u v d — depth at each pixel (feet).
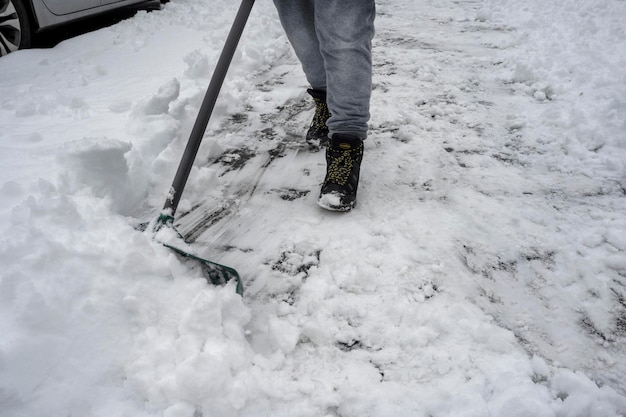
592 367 3.99
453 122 8.49
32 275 3.92
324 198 5.91
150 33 13.43
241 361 3.80
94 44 12.46
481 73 11.00
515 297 4.70
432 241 5.46
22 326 3.61
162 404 3.54
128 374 3.69
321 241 5.49
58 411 3.40
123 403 3.56
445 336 4.24
